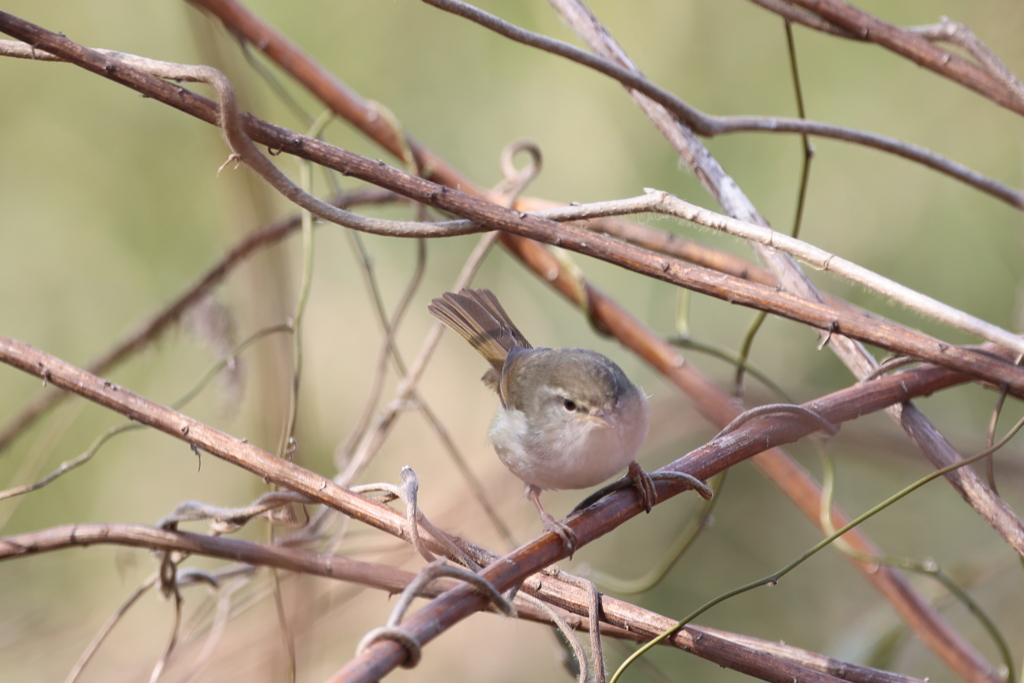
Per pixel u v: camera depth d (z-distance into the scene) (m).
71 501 10.84
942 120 11.35
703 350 7.98
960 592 6.56
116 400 4.93
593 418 6.14
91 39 11.12
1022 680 5.30
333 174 8.09
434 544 4.59
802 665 4.99
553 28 11.66
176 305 8.18
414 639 3.48
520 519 10.30
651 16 11.85
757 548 11.44
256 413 7.76
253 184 8.20
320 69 8.29
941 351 5.16
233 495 10.88
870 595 10.99
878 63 11.55
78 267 11.51
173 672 7.66
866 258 11.59
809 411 5.17
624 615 4.82
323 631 8.23
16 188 11.38
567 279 8.24
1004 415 11.09
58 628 9.23
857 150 11.54
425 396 11.92
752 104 11.83
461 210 4.99
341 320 12.11
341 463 7.45
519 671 10.38
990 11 10.49
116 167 11.56
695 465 4.98
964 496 5.36
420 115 12.15
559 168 12.05
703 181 6.58
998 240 10.97
